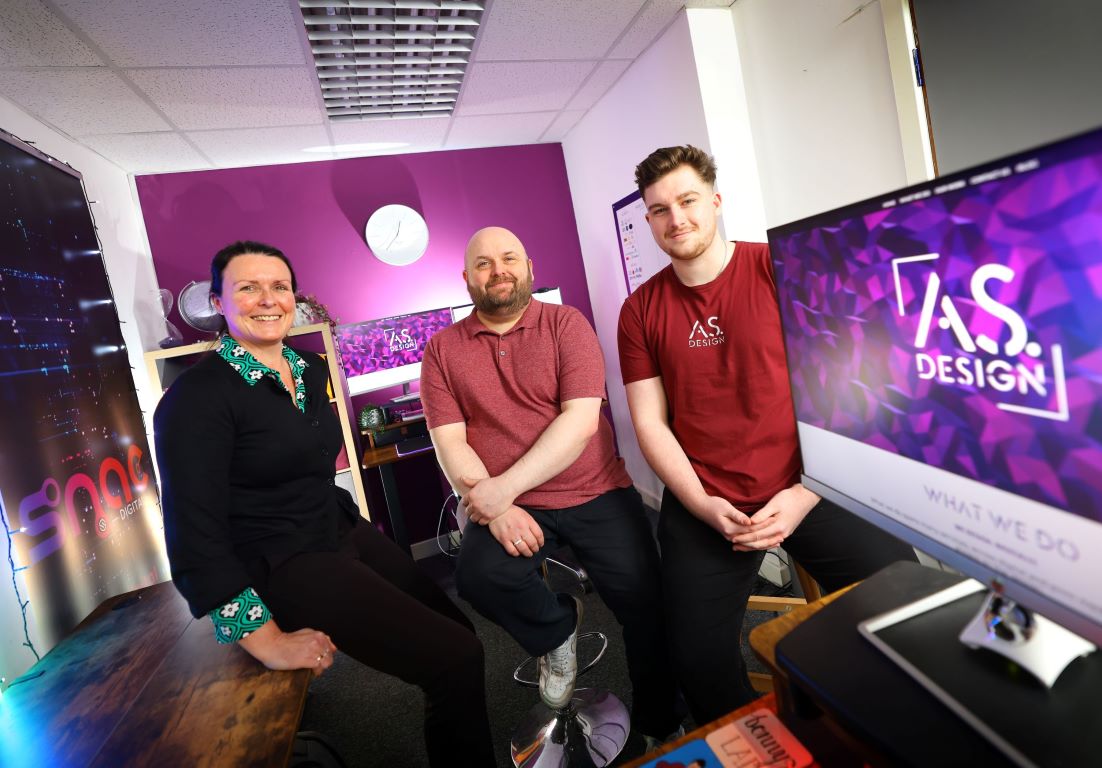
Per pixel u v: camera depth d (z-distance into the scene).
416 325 3.04
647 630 1.42
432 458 3.35
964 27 1.53
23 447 1.51
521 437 1.49
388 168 3.20
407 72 2.32
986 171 0.40
